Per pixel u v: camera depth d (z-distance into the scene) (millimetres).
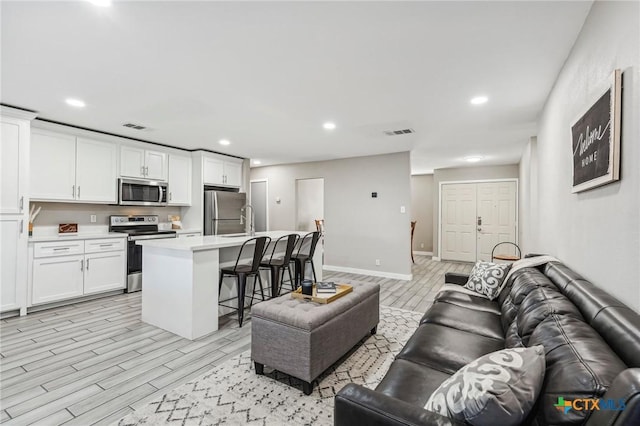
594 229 1742
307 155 6102
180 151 5465
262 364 2275
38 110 3439
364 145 5191
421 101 3146
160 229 5504
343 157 6312
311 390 2080
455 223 7805
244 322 3404
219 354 2652
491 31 1939
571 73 2156
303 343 2053
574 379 900
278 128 4156
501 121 3814
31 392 2092
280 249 4539
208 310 3086
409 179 5691
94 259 4168
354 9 1722
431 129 4172
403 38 2018
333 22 1843
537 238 4020
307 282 2561
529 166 4730
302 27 1893
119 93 2949
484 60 2311
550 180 2953
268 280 4309
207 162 5688
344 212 6363
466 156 6211
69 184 4082
